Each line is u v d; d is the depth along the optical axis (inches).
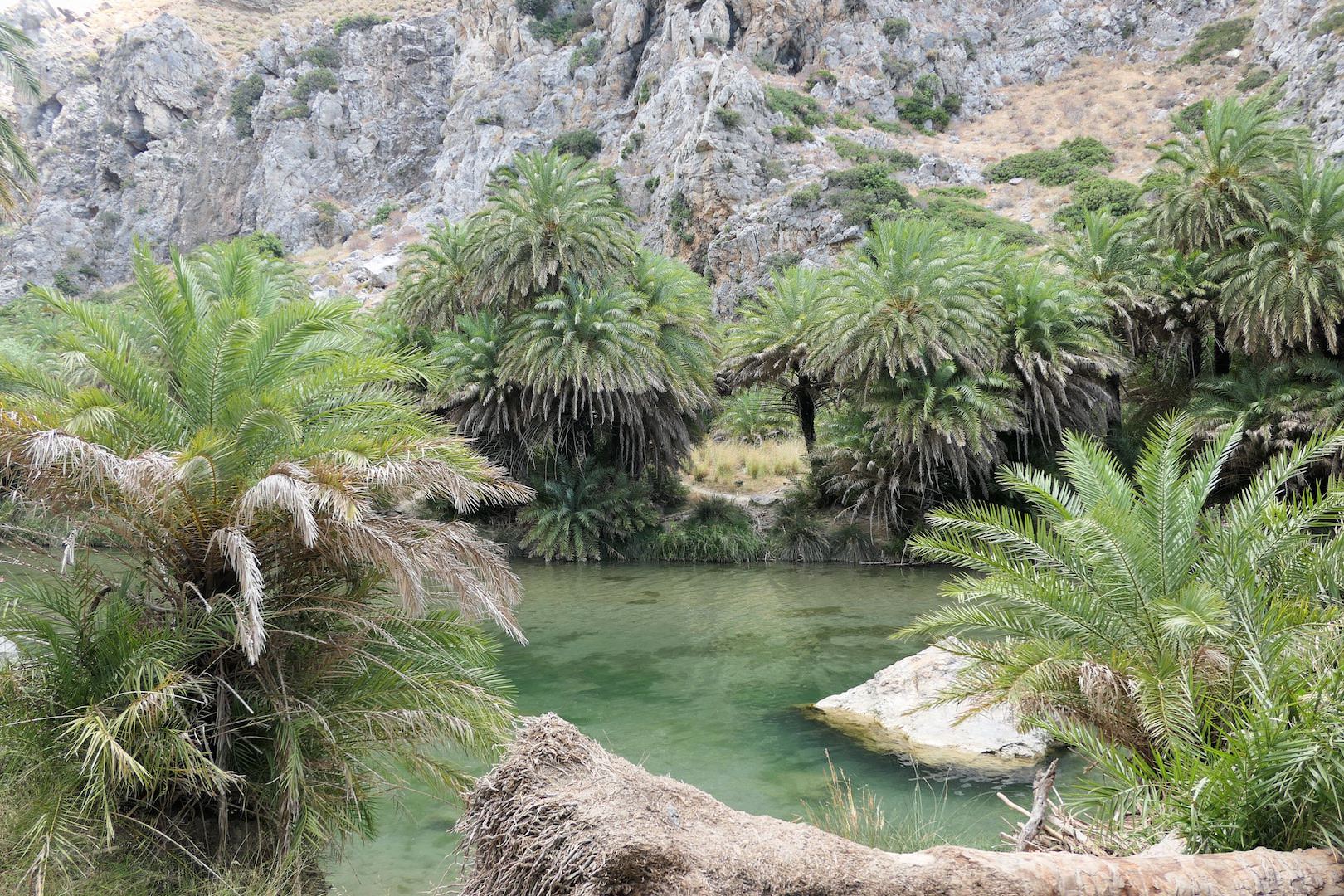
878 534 890.1
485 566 248.5
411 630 258.1
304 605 244.7
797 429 1266.0
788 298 984.3
